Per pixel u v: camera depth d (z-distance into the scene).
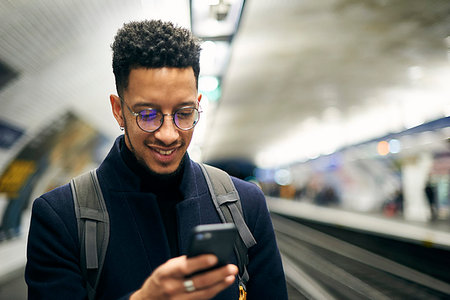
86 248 1.04
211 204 1.19
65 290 0.99
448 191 16.77
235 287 1.13
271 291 1.22
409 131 15.10
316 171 39.31
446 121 12.70
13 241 9.80
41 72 6.39
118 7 5.45
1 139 7.62
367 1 6.88
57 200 1.10
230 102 16.16
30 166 9.87
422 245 10.07
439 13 7.34
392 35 8.48
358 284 7.57
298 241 14.98
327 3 6.89
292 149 37.72
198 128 16.17
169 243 1.15
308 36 8.53
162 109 0.99
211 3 5.35
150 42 0.96
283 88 13.62
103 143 13.26
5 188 9.41
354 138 25.95
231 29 6.32
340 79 12.23
